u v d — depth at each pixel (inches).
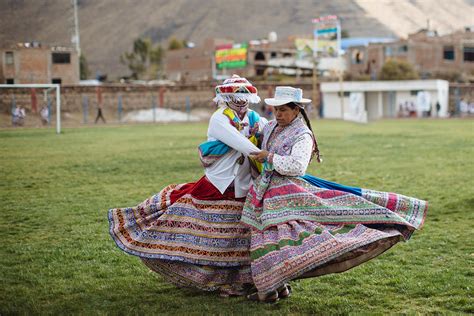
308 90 2942.9
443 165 797.9
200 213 276.5
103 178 692.1
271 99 273.6
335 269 258.8
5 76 1616.6
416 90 2817.4
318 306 266.5
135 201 536.4
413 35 3964.1
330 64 3553.2
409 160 864.3
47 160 890.1
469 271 310.5
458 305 264.1
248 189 278.8
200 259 271.7
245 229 275.0
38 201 538.0
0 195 572.7
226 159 278.8
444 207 491.8
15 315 258.5
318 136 1407.5
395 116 2859.3
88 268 327.6
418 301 271.7
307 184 269.4
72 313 259.8
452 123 2113.7
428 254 347.3
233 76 284.5
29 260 346.9
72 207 507.5
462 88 2999.5
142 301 274.8
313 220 261.0
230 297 278.2
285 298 278.1
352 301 272.1
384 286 292.5
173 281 279.1
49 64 2053.4
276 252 253.6
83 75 4712.1
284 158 264.7
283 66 3479.3
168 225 276.4
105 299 279.4
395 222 259.1
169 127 1991.9
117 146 1149.1
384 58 3686.0
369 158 895.1
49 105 2101.4
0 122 2124.8
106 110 2581.2
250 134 284.2
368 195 269.0
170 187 289.1
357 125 2020.2
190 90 2773.1
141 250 273.4
